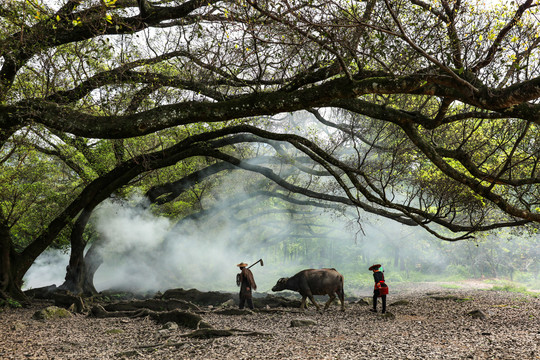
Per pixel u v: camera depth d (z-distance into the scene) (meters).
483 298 19.83
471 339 8.64
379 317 13.12
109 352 8.97
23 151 18.02
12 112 10.09
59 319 14.21
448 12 9.02
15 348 9.52
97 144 23.03
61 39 14.02
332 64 10.90
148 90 14.61
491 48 8.93
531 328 9.95
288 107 9.52
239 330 10.46
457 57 8.96
